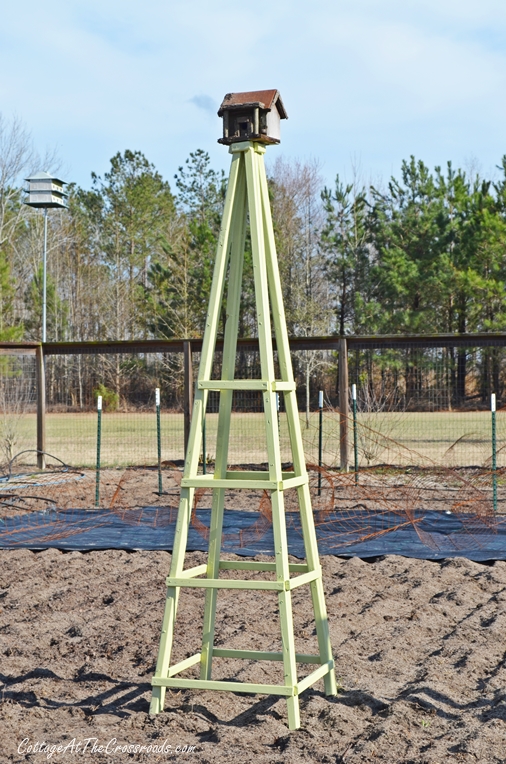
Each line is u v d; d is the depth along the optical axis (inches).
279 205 1409.9
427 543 341.7
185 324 1327.5
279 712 169.9
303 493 176.4
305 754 147.6
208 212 1649.9
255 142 171.8
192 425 171.6
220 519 178.9
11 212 1526.8
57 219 1679.4
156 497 477.1
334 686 178.7
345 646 213.2
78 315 1648.6
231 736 156.3
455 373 1065.5
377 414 632.4
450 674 192.2
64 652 214.5
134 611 249.8
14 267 1574.8
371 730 158.2
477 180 1336.1
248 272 1273.4
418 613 242.4
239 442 804.0
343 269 1347.2
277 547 161.9
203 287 1315.2
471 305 1210.0
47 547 347.9
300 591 269.0
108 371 1307.8
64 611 253.6
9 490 487.2
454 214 1300.4
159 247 1664.6
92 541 361.7
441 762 142.6
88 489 510.0
